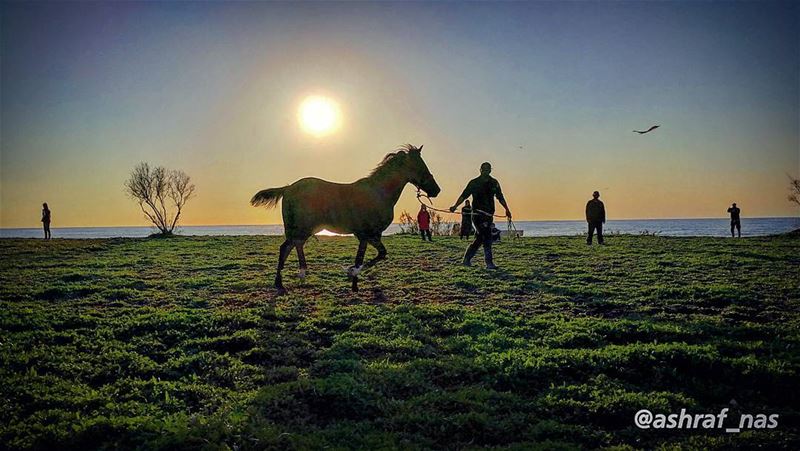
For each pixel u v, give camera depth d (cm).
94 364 819
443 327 1014
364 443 616
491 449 610
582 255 1973
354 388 729
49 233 3130
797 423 685
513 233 3023
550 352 857
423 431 647
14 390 719
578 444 627
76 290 1300
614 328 973
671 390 768
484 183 1573
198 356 849
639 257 1881
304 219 1288
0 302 1173
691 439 642
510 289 1330
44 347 873
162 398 727
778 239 2703
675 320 1054
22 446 603
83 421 643
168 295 1279
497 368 812
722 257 1839
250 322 1019
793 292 1258
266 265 1778
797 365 798
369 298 1257
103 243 2733
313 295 1285
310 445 607
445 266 1730
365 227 1287
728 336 959
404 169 1300
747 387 775
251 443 614
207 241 2859
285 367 823
